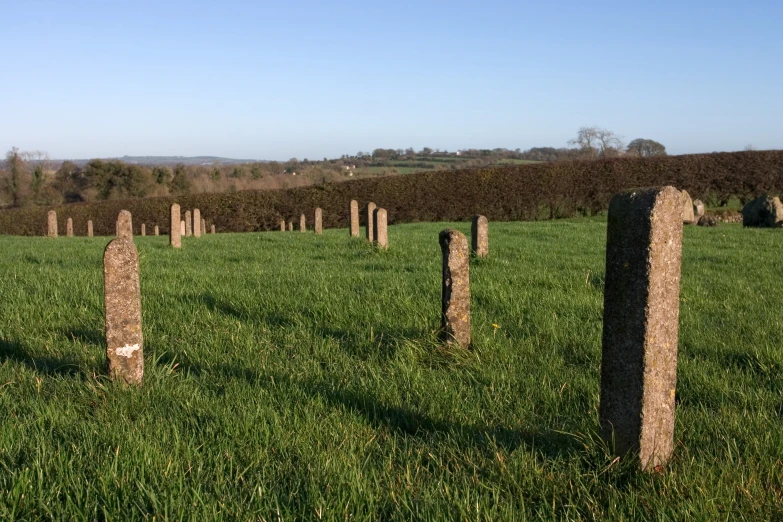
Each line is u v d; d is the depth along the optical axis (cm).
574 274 1012
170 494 319
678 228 341
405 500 321
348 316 711
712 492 329
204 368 541
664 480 338
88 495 318
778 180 3775
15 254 1443
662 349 342
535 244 1656
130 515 308
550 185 4100
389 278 945
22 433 387
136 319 484
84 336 632
